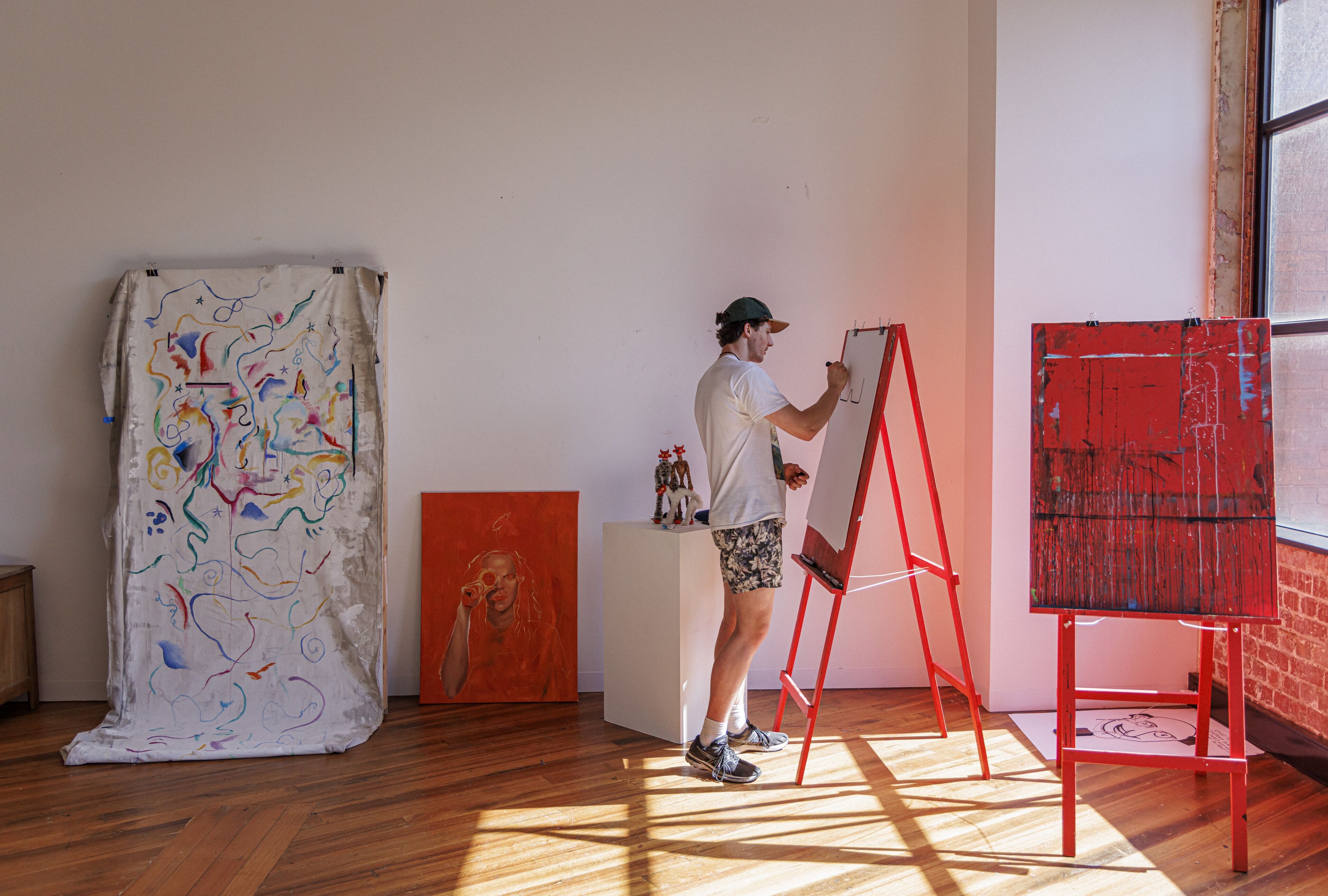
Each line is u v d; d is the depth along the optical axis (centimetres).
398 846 260
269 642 368
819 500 340
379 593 372
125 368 366
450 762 320
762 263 389
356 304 372
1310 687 301
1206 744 292
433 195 383
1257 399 255
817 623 394
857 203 388
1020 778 301
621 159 385
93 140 376
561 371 390
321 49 377
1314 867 243
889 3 383
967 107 385
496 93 381
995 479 361
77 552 384
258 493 370
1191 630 364
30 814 282
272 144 379
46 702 386
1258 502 253
